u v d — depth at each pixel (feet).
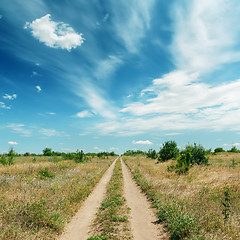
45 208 24.73
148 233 20.93
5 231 18.16
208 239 16.29
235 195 28.48
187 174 52.01
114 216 25.53
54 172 57.67
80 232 21.97
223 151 173.37
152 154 144.97
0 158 71.77
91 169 72.95
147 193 38.75
